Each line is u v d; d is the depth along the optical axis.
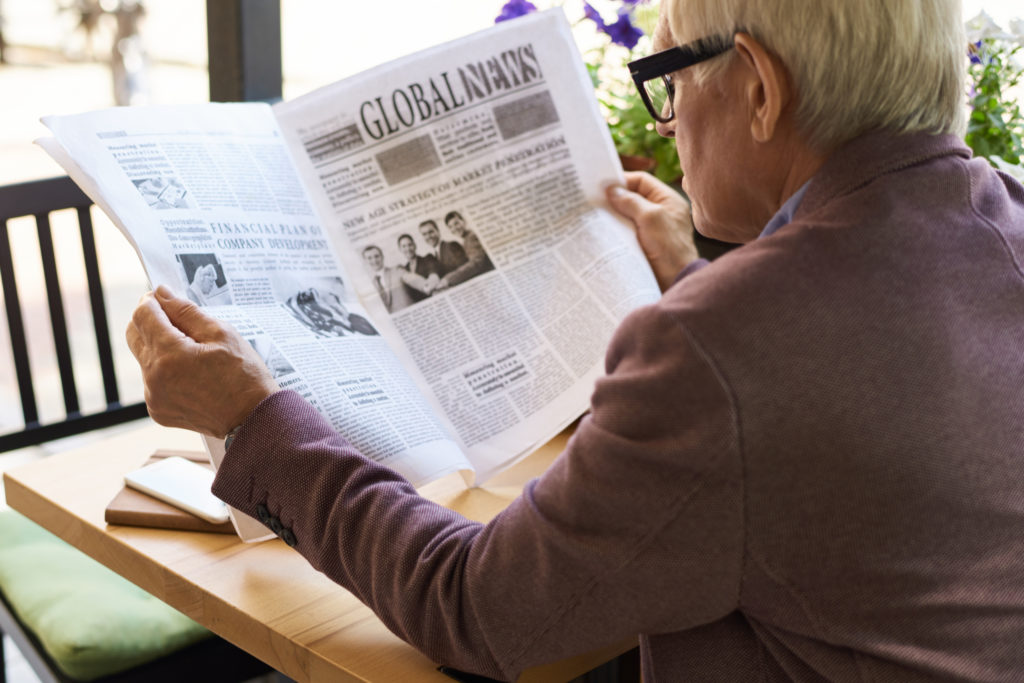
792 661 0.63
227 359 0.76
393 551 0.70
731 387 0.56
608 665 1.28
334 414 0.83
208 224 0.86
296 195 0.94
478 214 0.98
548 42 0.99
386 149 0.96
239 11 1.49
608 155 1.02
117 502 0.90
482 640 0.66
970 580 0.59
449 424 0.93
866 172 0.62
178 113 0.90
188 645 1.16
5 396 3.03
